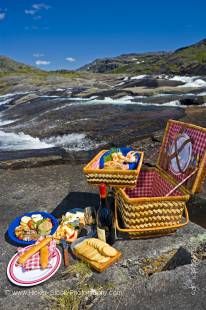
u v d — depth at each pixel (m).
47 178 5.56
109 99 18.31
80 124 11.27
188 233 3.45
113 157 3.63
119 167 3.39
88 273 2.86
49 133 10.85
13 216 4.21
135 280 2.74
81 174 5.68
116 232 3.44
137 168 3.33
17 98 24.56
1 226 3.94
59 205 4.46
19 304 2.57
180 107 13.77
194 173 3.30
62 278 2.89
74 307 2.50
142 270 3.10
